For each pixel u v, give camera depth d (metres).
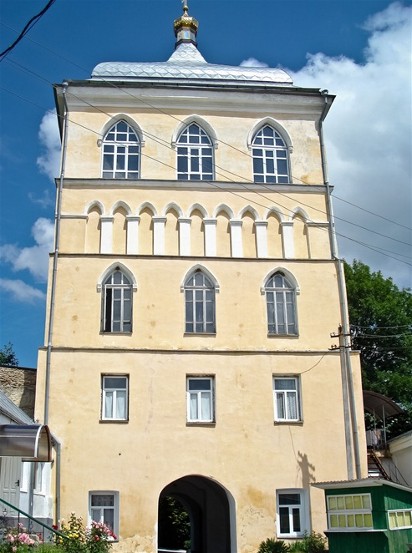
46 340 29.20
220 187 32.47
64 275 30.30
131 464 27.95
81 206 31.56
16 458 22.36
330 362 30.36
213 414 29.12
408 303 49.88
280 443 28.98
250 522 27.86
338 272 31.84
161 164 32.72
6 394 29.92
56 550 18.78
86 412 28.44
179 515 51.28
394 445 33.38
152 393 28.97
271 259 31.56
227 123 33.75
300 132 34.09
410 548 21.19
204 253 31.50
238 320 30.56
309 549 26.58
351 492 22.33
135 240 31.30
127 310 30.28
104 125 33.03
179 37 42.56
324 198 33.06
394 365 47.81
